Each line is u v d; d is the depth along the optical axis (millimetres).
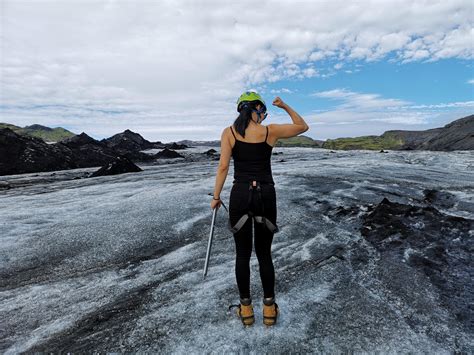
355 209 5832
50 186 10984
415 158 18469
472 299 2822
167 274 3590
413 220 4836
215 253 4156
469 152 22031
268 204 2430
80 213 6328
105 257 4164
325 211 6016
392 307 2748
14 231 5270
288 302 2865
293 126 2498
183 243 4570
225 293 3070
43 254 4305
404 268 3469
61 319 2781
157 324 2615
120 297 3117
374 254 3891
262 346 2289
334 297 2938
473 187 8133
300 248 4203
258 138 2441
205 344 2334
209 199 7027
